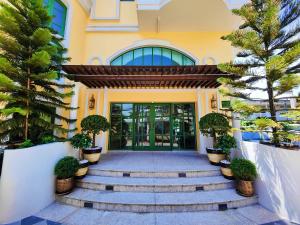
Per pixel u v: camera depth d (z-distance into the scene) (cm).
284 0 380
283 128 393
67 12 675
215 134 557
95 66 521
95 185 416
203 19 723
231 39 427
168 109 793
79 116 728
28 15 389
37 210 341
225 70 429
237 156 488
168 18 721
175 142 774
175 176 457
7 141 373
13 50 367
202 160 584
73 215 330
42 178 359
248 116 434
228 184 422
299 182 309
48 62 358
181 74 571
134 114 791
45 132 445
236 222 309
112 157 632
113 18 808
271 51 405
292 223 306
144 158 615
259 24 415
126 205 346
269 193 354
